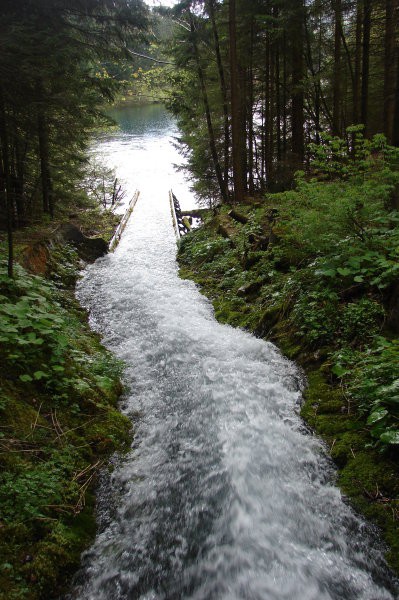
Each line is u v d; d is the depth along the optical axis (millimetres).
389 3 9836
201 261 11406
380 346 4945
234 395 5309
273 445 4426
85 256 12258
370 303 5594
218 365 6031
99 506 3906
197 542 3467
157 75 24875
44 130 11141
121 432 4820
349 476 3928
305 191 7008
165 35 15773
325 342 5762
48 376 4750
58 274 9820
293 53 14188
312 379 5379
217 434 4633
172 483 4098
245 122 17094
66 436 4375
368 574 3133
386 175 6117
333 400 4902
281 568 3174
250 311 7703
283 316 6820
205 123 17688
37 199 12641
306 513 3652
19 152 10727
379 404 4207
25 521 3311
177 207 19969
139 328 7668
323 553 3309
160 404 5410
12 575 2951
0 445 3803
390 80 10648
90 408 4930
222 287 9234
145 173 28875
